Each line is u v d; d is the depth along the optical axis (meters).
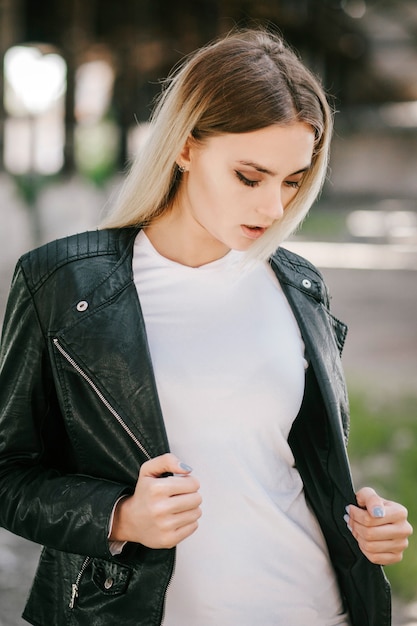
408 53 44.25
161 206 2.02
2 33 18.09
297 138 1.81
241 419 1.93
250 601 1.89
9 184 15.83
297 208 1.96
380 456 6.48
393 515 1.86
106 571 1.87
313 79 1.88
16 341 1.95
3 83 17.62
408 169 40.22
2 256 15.09
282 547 1.94
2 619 4.05
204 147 1.87
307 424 2.04
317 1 34.88
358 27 42.62
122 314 1.91
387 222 27.84
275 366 1.97
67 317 1.90
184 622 1.88
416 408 8.05
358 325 12.52
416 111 42.25
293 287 2.09
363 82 44.94
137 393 1.86
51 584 1.97
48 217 16.44
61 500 1.82
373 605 1.97
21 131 17.80
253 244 1.96
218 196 1.86
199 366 1.93
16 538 5.07
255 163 1.81
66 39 22.48
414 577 4.43
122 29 26.77
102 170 20.34
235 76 1.82
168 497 1.71
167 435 1.90
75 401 1.90
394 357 10.54
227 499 1.91
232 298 2.01
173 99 1.90
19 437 1.95
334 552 2.04
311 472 2.03
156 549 1.83
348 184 40.28
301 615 1.93
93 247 1.98
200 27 29.75
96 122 24.28
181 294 1.99
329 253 20.05
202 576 1.88
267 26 2.04
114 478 1.88
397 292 15.41
